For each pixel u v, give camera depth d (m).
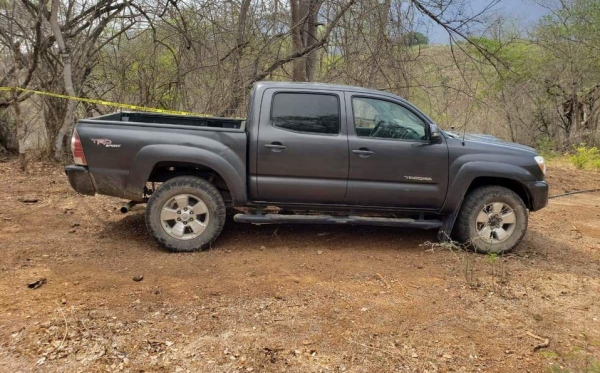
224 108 9.22
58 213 5.81
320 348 3.13
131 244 4.89
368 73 8.93
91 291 3.78
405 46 8.93
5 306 3.46
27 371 2.76
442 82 9.81
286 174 4.75
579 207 7.74
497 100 13.59
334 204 4.91
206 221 4.73
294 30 9.60
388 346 3.19
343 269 4.49
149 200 4.64
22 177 7.59
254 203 4.83
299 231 5.56
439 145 4.90
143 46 10.20
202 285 3.99
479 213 5.04
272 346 3.12
